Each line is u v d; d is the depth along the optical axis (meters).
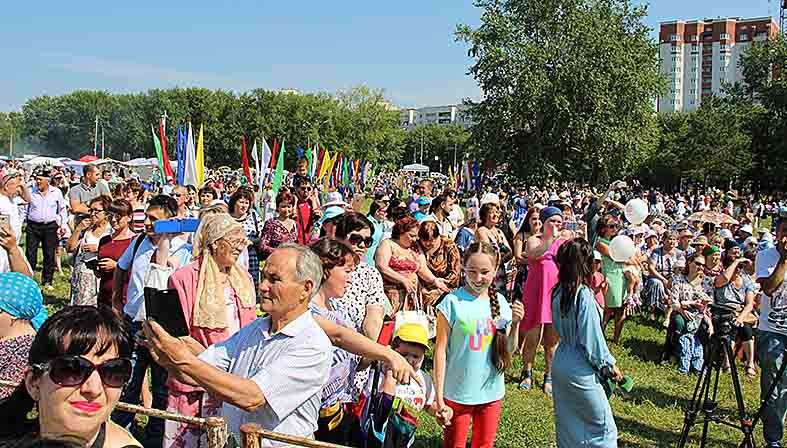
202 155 13.76
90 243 7.37
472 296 4.75
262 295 3.04
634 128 40.25
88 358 2.22
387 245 6.79
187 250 5.26
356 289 5.04
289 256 3.03
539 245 7.53
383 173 73.31
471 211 14.34
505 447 6.04
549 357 7.66
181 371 2.72
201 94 84.75
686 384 8.85
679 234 12.34
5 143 102.12
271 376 2.92
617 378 4.81
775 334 6.05
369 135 88.50
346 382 4.02
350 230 5.20
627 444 6.61
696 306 9.45
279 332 3.05
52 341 2.22
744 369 9.73
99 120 97.88
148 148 91.25
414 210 11.95
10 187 9.22
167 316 4.26
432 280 7.40
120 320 2.36
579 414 4.85
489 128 40.53
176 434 4.10
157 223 4.83
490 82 40.28
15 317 3.44
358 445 4.04
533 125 40.28
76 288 7.36
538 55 39.22
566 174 40.84
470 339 4.67
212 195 10.63
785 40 66.50
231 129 82.56
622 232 11.96
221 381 2.77
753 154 57.72
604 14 40.84
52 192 11.38
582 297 4.79
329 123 85.19
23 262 4.82
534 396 7.56
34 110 101.62
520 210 19.20
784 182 58.25
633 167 43.16
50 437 2.21
